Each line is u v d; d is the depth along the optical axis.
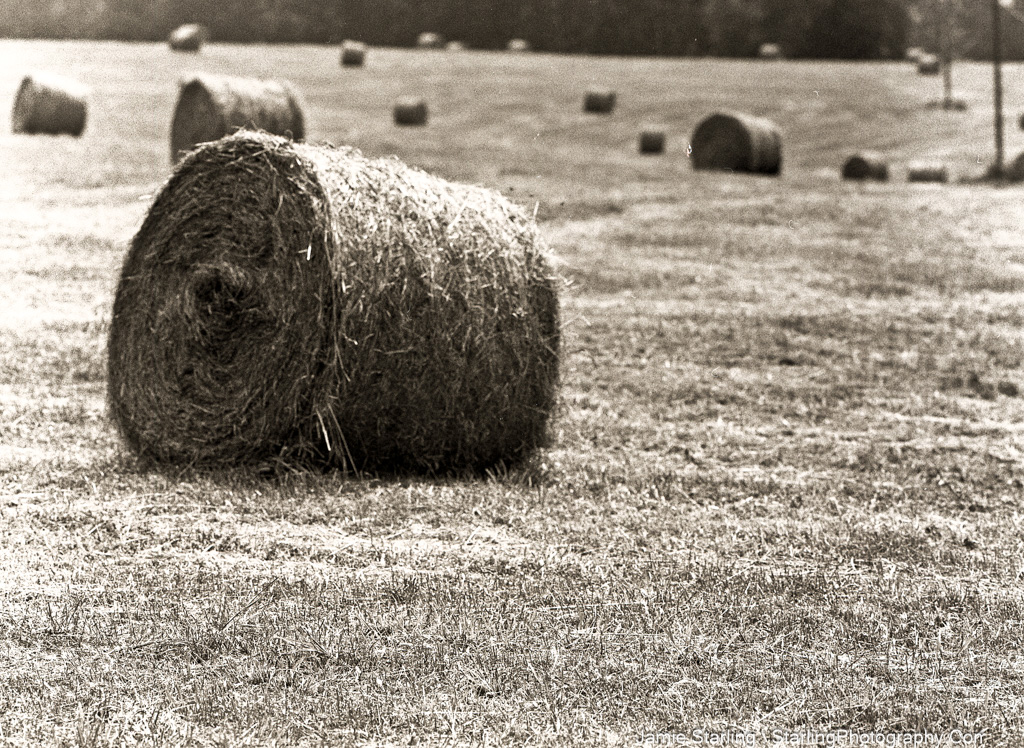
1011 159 138.12
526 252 31.75
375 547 24.39
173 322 30.58
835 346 52.28
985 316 59.16
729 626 20.78
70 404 36.38
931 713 17.75
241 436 29.84
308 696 17.58
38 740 16.14
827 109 182.12
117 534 24.72
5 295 51.44
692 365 47.91
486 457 31.62
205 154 30.62
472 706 17.48
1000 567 24.98
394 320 29.64
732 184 106.31
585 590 22.14
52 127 107.44
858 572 24.33
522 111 166.25
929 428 39.66
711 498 30.12
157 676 18.11
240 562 23.42
